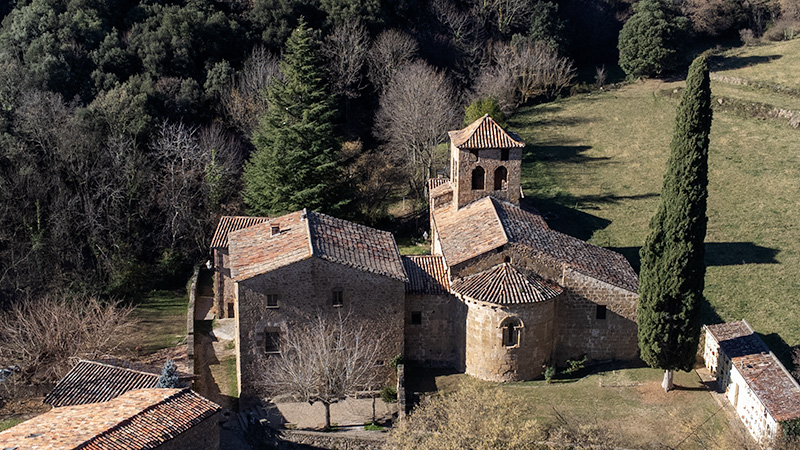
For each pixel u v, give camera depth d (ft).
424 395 146.10
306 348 144.36
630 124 314.55
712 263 201.87
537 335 150.71
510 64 325.01
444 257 159.84
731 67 339.36
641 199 249.96
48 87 260.62
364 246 157.07
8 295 201.57
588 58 390.63
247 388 149.69
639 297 144.46
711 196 242.99
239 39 307.99
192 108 275.39
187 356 166.40
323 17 326.24
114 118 243.60
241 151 267.18
